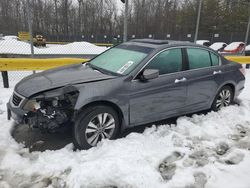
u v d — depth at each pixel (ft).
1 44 70.95
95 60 17.33
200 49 17.60
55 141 14.32
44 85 13.30
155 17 171.01
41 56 51.26
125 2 27.81
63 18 183.01
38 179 11.03
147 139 14.37
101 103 13.38
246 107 20.48
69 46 80.38
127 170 11.38
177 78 15.85
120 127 14.55
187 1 151.53
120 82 13.80
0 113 17.42
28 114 12.67
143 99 14.57
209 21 136.67
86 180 10.80
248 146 14.58
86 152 12.87
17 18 144.46
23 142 14.07
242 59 36.29
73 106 12.48
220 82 18.54
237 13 132.77
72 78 13.94
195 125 16.48
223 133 15.89
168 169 12.12
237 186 10.98
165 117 16.10
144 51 15.61
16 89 13.82
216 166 12.37
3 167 11.63
